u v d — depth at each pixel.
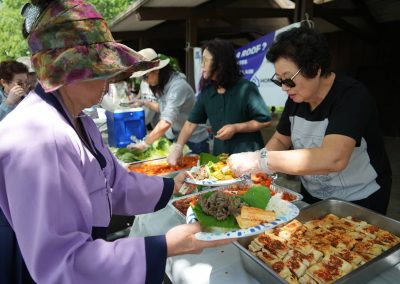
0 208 0.87
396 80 7.49
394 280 1.15
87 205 0.83
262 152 1.52
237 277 1.22
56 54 0.79
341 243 1.35
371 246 1.31
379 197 1.67
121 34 8.77
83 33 0.80
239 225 1.08
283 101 3.53
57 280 0.73
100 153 1.09
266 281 1.14
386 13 6.66
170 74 3.14
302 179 1.93
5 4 18.95
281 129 1.92
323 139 1.45
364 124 1.40
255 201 1.19
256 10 5.50
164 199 1.38
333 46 8.82
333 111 1.47
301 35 1.39
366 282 1.14
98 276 0.78
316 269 1.19
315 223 1.53
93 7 0.86
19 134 0.77
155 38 8.91
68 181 0.79
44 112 0.83
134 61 0.85
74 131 0.88
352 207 1.56
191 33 5.38
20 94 3.03
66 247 0.76
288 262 1.23
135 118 3.37
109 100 4.07
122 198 1.29
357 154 1.58
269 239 1.37
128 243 0.85
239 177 1.75
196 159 2.65
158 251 0.86
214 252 1.39
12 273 0.88
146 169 2.54
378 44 7.59
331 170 1.36
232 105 2.52
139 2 4.78
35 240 0.73
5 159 0.76
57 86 0.79
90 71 0.80
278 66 1.44
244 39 9.90
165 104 3.24
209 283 1.19
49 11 0.81
